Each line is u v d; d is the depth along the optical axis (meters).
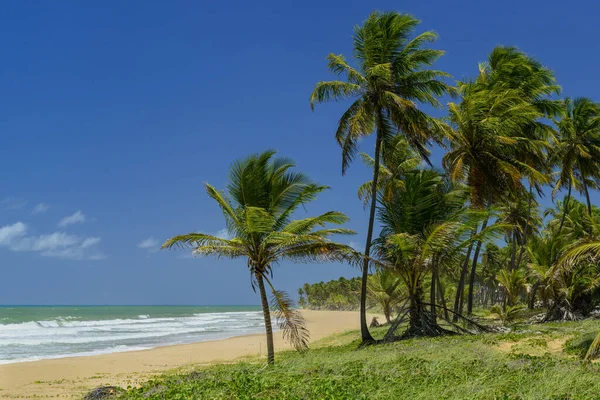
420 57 24.09
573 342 16.77
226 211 16.97
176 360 25.91
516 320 28.92
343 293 127.44
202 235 16.25
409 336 22.98
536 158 31.61
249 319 98.19
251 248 16.78
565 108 34.28
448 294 53.28
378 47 23.58
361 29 23.95
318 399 9.75
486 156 28.28
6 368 22.08
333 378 11.68
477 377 11.20
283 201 17.70
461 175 26.89
